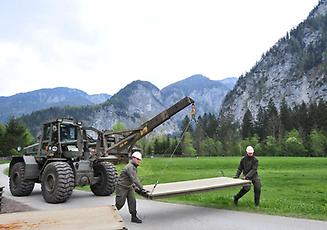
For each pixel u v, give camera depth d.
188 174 26.83
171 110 12.84
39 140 14.23
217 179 11.70
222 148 124.62
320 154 107.56
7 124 83.56
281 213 9.63
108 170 13.73
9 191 15.84
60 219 4.82
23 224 4.57
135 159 8.70
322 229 7.78
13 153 79.56
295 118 140.75
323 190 16.23
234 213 9.77
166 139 103.94
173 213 9.90
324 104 139.50
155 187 9.28
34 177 13.78
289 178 23.44
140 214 9.80
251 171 10.84
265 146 118.50
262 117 159.50
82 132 13.65
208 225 8.31
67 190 11.94
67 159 13.30
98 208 5.43
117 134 13.80
